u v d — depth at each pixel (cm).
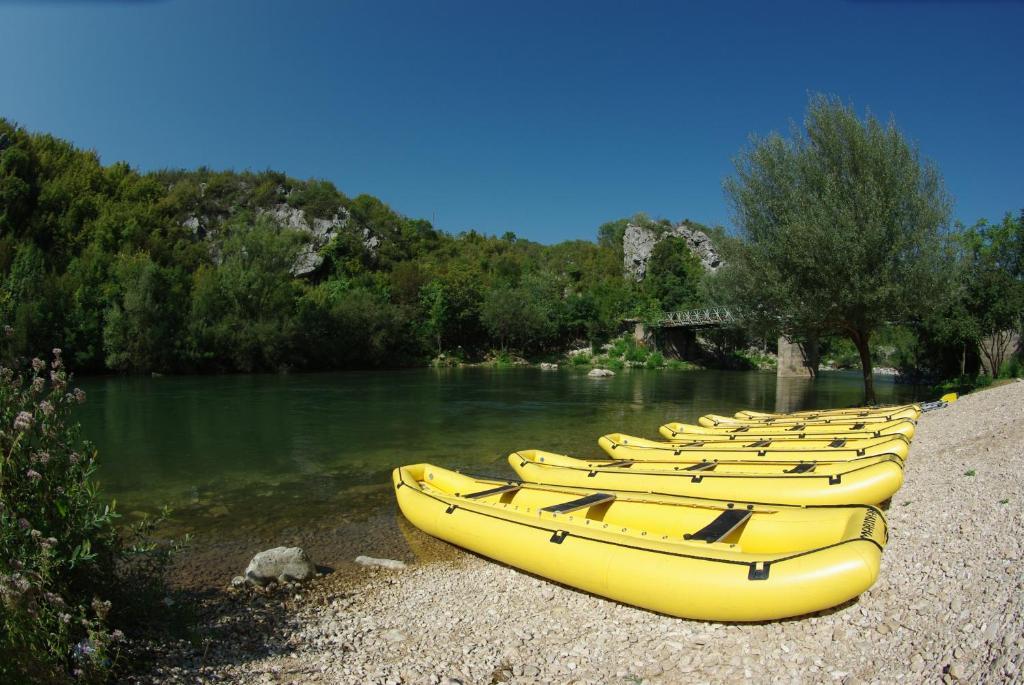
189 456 1562
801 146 2275
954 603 504
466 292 6794
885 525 612
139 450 1634
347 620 630
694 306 7775
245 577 752
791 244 2141
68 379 507
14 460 460
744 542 687
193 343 4384
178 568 810
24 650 387
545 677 492
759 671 470
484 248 10350
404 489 1030
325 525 1007
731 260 2391
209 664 506
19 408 480
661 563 606
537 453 1284
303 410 2503
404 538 938
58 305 3894
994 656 405
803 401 2961
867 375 2266
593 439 1848
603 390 3591
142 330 4131
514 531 766
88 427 2006
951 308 2716
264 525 1007
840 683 435
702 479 973
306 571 764
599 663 512
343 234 8212
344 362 5625
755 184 2348
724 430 1619
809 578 527
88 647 414
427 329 6450
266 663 516
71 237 5328
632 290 8381
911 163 2088
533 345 7038
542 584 717
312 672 497
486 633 587
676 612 585
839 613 540
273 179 9300
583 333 7300
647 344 6838
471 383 4038
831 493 861
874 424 1481
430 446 1720
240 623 619
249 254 5188
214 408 2534
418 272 7200
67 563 467
